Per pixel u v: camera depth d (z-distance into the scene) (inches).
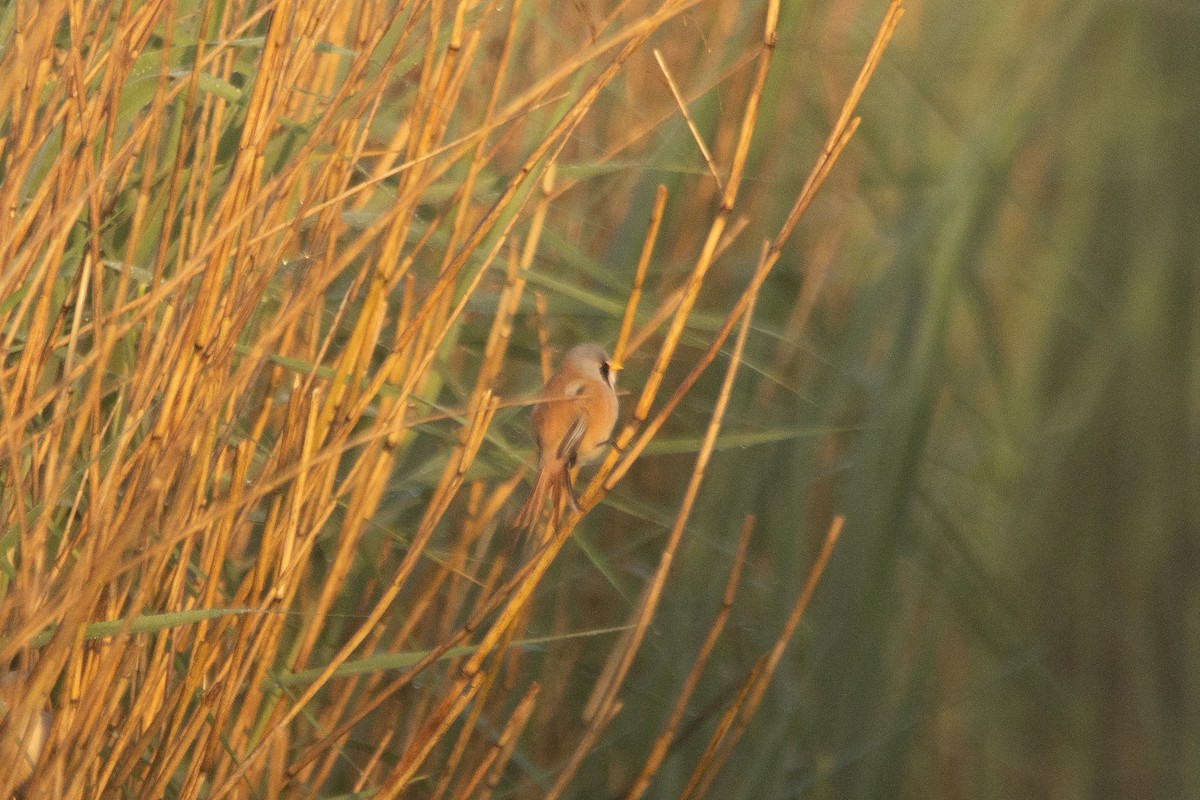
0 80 371.2
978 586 394.6
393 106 384.2
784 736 387.5
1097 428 396.5
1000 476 397.1
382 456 375.6
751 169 391.5
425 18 379.2
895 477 389.4
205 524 368.8
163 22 379.2
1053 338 398.6
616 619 391.9
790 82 398.0
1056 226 398.3
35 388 371.9
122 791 373.4
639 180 391.2
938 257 390.9
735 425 391.9
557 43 395.2
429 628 386.0
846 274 398.6
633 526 393.7
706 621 390.0
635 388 391.9
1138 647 394.0
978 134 393.7
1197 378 394.9
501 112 370.3
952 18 400.2
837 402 392.2
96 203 371.2
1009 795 394.3
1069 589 395.9
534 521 374.9
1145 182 396.5
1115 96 397.4
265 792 378.6
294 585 374.3
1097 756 393.4
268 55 372.2
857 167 398.9
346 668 373.7
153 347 371.2
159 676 371.9
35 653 371.9
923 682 391.9
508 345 386.9
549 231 383.9
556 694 389.7
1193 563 394.3
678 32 395.2
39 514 371.2
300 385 375.6
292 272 380.8
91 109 371.2
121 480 370.6
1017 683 394.9
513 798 388.8
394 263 373.7
